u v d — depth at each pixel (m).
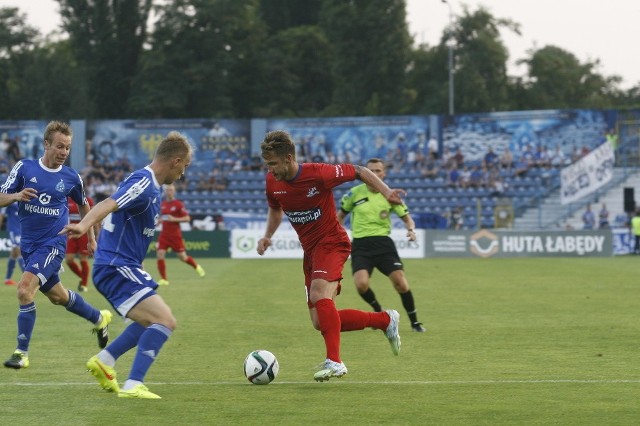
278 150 13.43
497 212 68.25
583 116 70.62
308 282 14.57
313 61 103.44
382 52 95.44
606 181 70.50
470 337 19.73
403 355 17.02
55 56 103.75
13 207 36.31
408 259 56.75
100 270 12.54
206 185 73.19
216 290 32.81
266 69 99.88
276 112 99.31
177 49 94.75
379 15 94.81
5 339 19.33
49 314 24.31
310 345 18.47
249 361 13.75
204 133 73.44
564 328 21.36
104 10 100.75
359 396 12.84
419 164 72.12
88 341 18.97
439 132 72.06
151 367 15.58
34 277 15.84
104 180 73.31
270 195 14.19
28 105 101.12
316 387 13.57
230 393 13.06
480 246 59.44
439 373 14.88
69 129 16.42
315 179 13.68
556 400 12.52
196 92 95.06
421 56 102.06
